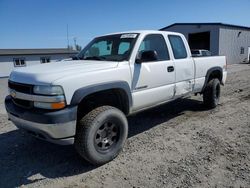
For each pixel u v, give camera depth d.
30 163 3.77
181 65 5.11
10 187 3.16
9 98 3.92
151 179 3.21
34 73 3.44
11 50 36.25
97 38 5.14
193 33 28.78
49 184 3.20
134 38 4.34
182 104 7.08
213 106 6.48
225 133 4.74
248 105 6.84
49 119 3.11
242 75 14.82
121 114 3.79
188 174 3.29
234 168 3.41
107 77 3.66
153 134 4.80
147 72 4.29
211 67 6.21
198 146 4.17
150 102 4.48
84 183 3.20
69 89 3.22
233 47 29.09
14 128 5.45
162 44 4.80
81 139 3.40
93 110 3.57
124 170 3.47
